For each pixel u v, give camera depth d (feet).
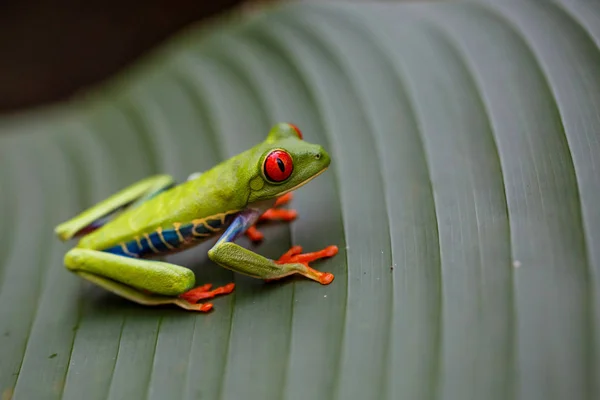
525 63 0.98
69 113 1.24
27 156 1.14
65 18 1.44
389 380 0.83
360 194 0.95
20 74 1.47
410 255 0.89
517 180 0.90
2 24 1.43
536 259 0.85
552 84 0.95
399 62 1.04
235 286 0.92
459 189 0.91
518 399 0.80
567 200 0.87
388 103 1.01
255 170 0.90
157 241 0.93
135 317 0.93
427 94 1.00
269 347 0.87
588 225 0.85
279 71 1.10
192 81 1.14
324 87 1.05
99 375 0.89
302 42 1.11
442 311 0.85
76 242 1.02
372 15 1.11
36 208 1.07
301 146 0.91
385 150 0.97
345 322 0.87
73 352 0.91
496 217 0.89
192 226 0.92
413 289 0.87
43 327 0.94
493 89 0.97
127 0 1.42
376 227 0.92
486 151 0.93
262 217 0.96
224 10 1.44
